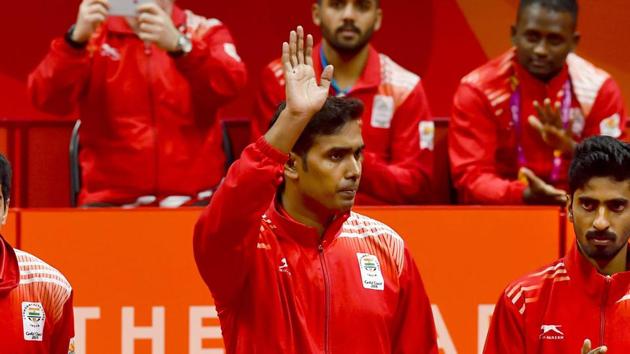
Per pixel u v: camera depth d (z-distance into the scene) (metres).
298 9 20.73
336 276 11.27
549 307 11.70
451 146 17.50
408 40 20.94
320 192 11.00
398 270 11.52
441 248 15.05
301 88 10.52
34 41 20.39
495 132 17.44
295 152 11.04
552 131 16.11
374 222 11.77
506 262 15.08
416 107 17.28
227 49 16.34
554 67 17.27
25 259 11.70
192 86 16.00
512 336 11.74
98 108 16.31
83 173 16.53
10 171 11.52
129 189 16.31
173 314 14.78
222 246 10.61
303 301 11.15
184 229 14.83
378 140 17.16
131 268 14.79
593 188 11.15
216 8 20.70
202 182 16.48
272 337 10.99
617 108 17.61
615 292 11.59
